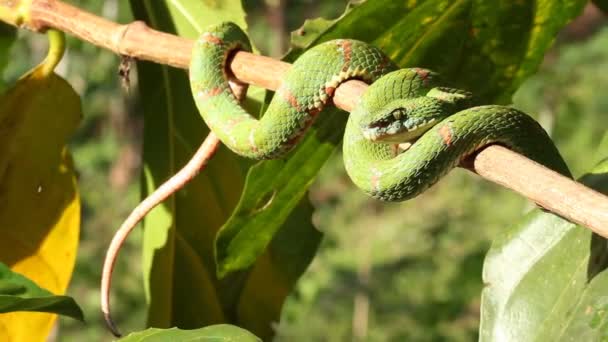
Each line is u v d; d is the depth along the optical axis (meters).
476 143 0.99
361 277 4.76
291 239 1.19
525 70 1.13
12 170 1.16
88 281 4.77
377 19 1.08
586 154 4.57
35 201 1.16
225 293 1.19
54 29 1.12
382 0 1.06
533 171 0.94
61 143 1.17
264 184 1.08
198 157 1.11
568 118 4.67
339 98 1.04
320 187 5.59
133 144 5.75
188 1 1.16
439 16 1.09
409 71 1.03
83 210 5.39
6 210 1.16
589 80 4.65
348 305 4.64
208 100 1.07
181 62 1.08
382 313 4.61
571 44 4.88
